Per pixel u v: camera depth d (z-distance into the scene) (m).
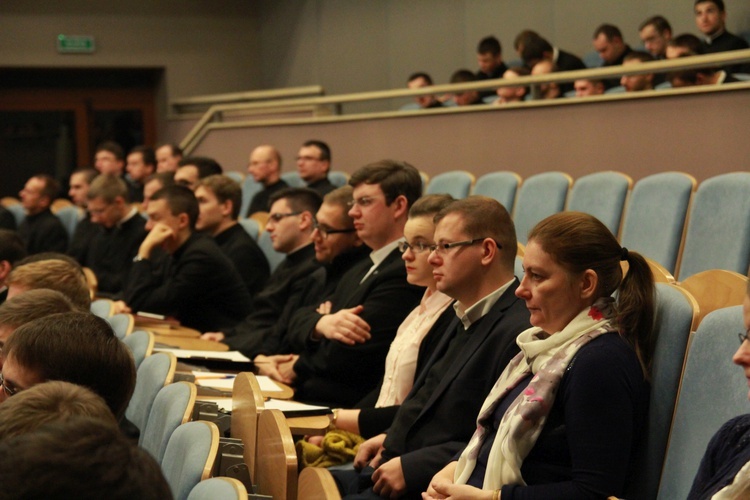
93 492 0.77
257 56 11.04
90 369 1.70
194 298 4.23
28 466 0.77
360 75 9.73
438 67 8.92
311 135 7.36
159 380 2.31
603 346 1.79
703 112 4.23
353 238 3.42
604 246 1.85
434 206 2.66
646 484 1.79
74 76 10.62
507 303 2.24
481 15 8.39
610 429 1.73
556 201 4.25
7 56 10.10
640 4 6.79
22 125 10.50
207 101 9.86
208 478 1.54
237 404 2.17
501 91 5.53
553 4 7.64
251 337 3.67
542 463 1.80
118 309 4.21
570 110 5.00
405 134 6.34
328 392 3.01
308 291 3.65
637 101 4.58
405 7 9.17
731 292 2.05
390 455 2.29
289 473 1.63
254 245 4.64
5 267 3.51
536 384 1.82
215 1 10.82
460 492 1.83
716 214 3.34
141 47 10.57
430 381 2.33
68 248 6.61
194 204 4.33
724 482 1.44
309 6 10.23
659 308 1.85
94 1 10.38
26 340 1.69
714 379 1.68
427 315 2.62
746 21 5.64
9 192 10.50
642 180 3.79
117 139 10.85
